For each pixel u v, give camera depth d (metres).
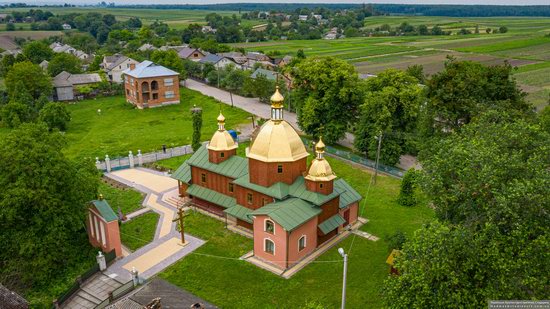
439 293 25.89
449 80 60.94
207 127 87.50
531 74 119.06
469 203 29.42
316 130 73.62
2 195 37.75
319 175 43.56
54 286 38.69
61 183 39.91
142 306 33.72
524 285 25.41
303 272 40.41
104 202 43.12
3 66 135.00
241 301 36.50
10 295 31.53
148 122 93.62
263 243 42.00
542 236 25.53
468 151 31.50
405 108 63.06
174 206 54.12
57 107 87.00
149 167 67.12
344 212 47.84
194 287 38.31
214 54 158.75
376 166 60.66
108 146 77.62
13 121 88.44
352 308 35.34
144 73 104.69
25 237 38.44
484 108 52.41
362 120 66.81
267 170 45.38
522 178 28.77
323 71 71.56
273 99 44.88
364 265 41.22
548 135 34.44
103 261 40.50
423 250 26.73
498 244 26.16
